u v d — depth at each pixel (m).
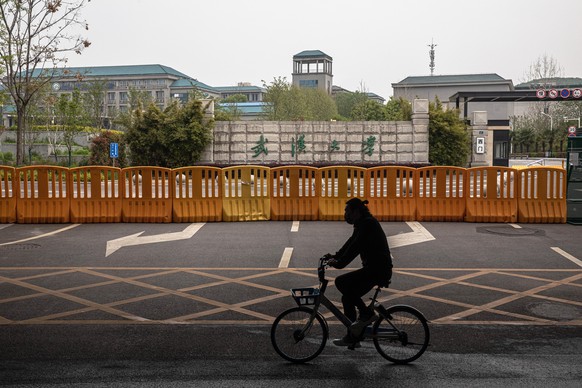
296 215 17.05
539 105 97.38
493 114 88.62
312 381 5.90
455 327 7.79
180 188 16.72
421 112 37.88
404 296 9.41
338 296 9.37
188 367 6.28
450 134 39.88
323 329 6.46
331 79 158.38
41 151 50.44
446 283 10.25
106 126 71.94
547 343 7.12
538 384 5.82
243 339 7.26
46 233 15.09
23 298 9.22
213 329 7.67
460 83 105.25
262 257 12.34
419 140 37.94
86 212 16.69
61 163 44.69
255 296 9.38
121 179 16.75
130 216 16.72
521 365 6.36
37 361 6.45
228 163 37.12
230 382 5.86
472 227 15.93
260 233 15.07
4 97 36.84
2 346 6.96
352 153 37.78
